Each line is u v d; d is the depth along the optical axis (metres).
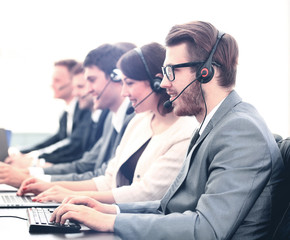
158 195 1.71
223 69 1.29
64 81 3.86
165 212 1.32
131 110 2.32
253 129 1.15
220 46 1.29
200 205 1.12
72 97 3.88
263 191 1.20
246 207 1.09
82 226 1.23
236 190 1.09
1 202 1.63
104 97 2.47
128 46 2.48
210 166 1.18
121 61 1.89
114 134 2.55
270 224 1.20
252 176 1.11
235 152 1.13
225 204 1.08
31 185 1.88
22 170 2.31
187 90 1.31
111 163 2.12
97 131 3.27
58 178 2.31
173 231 1.09
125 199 1.72
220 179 1.11
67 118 3.92
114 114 2.51
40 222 1.18
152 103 1.86
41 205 1.57
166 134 1.82
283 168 1.22
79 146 3.48
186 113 1.34
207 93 1.30
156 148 1.81
